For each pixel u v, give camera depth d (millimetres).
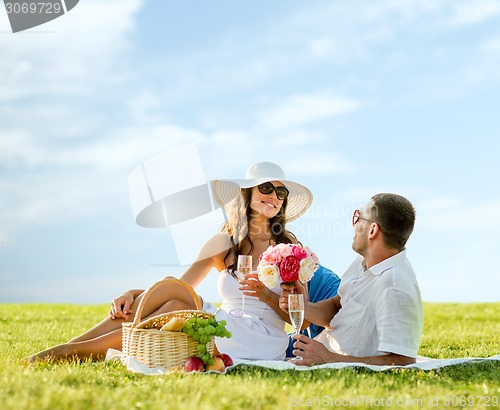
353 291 4418
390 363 4125
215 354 4516
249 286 4715
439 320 10148
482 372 4168
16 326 8547
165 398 3109
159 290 4742
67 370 3883
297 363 4203
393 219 4207
